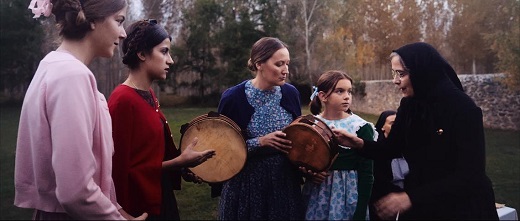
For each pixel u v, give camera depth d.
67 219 1.56
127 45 1.93
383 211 1.83
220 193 2.40
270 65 2.05
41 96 1.43
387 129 2.41
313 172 2.06
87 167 1.41
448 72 1.82
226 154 2.12
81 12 1.54
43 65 1.50
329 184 2.14
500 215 2.48
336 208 2.09
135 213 1.86
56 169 1.37
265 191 2.14
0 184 2.68
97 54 1.68
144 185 1.84
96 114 1.54
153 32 1.91
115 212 1.52
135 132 1.84
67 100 1.39
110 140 1.63
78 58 1.60
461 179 1.62
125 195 1.82
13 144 2.74
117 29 1.67
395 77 1.87
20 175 1.56
